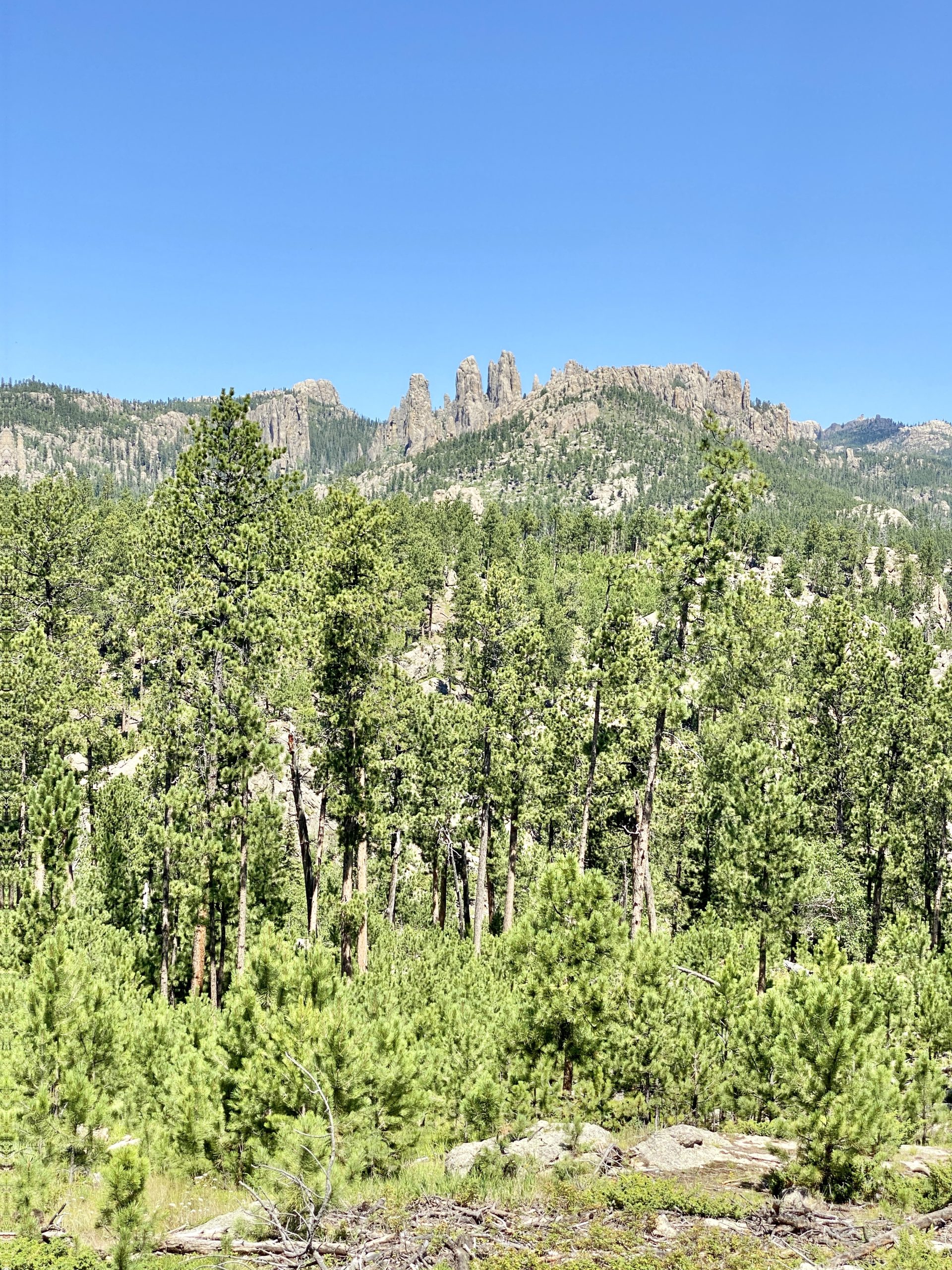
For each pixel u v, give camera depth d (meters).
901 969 21.84
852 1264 8.14
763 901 24.67
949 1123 13.72
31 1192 10.02
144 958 26.41
